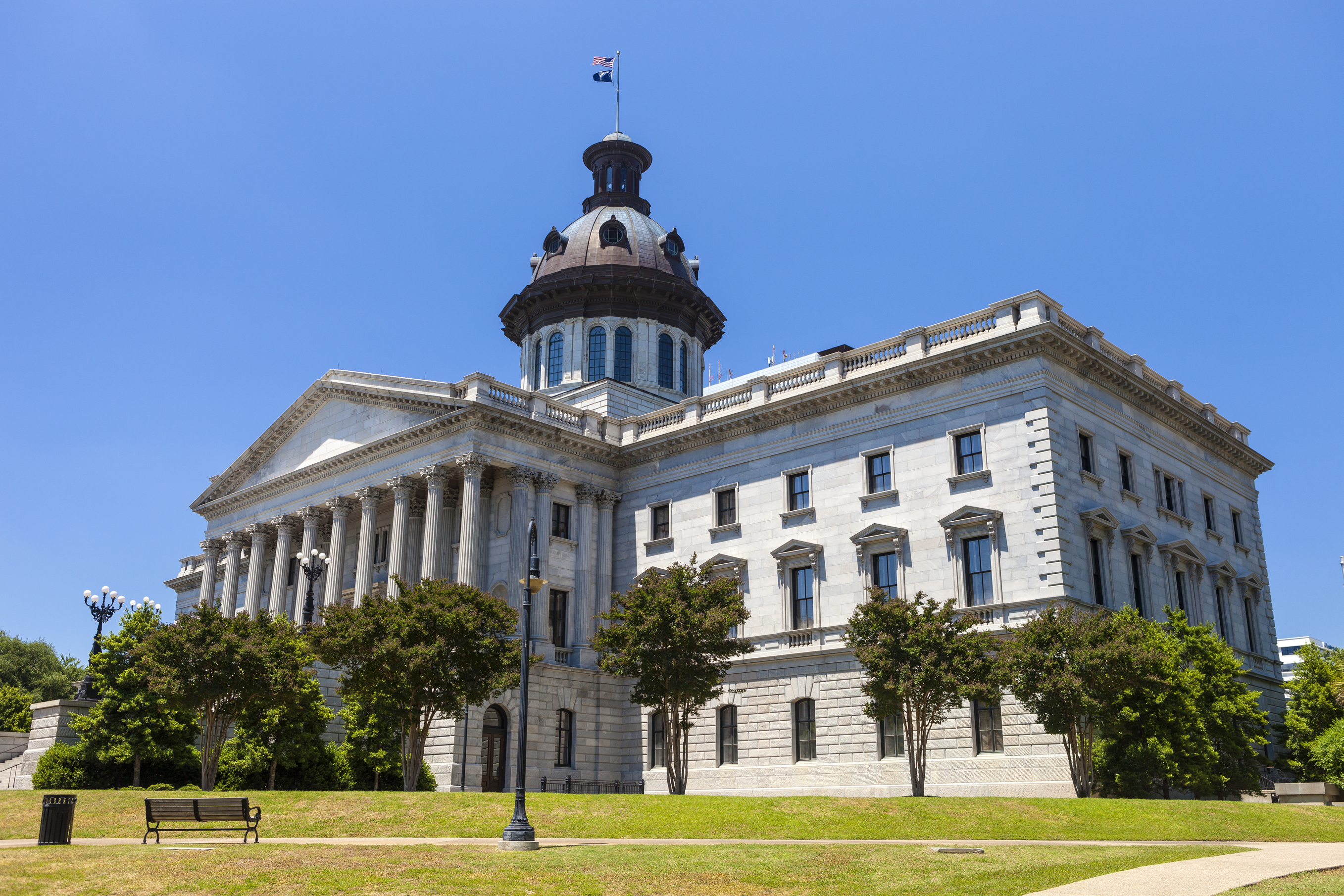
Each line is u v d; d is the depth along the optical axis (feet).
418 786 151.84
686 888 61.98
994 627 139.74
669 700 139.54
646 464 192.75
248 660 137.18
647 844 84.17
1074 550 139.95
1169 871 63.31
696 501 182.91
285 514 210.59
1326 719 161.48
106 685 147.02
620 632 139.33
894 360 162.20
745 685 166.09
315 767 146.10
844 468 163.02
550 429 184.34
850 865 69.15
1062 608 123.54
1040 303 147.13
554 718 173.58
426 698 131.03
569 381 230.07
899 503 155.22
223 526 229.04
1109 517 145.38
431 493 178.81
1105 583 145.07
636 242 242.99
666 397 231.91
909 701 124.57
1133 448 161.17
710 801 111.04
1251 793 137.90
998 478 145.38
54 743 151.64
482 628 135.33
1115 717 119.65
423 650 126.41
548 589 180.04
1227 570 175.83
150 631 145.89
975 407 150.10
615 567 192.13
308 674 147.33
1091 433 150.92
